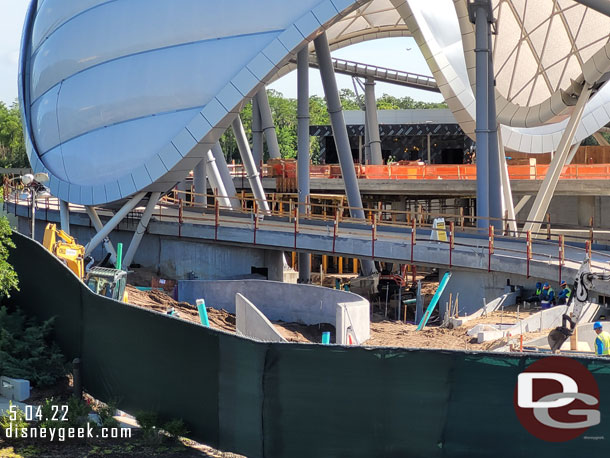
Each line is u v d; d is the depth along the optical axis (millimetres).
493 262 33938
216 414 14266
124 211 39312
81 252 27203
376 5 67250
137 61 39062
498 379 12062
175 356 15039
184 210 50719
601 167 62562
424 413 12406
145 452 14367
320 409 12922
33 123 45750
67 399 17406
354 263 59531
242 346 13633
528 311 30734
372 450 12680
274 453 13211
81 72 41438
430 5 49312
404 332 28203
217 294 32531
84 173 39875
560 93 48750
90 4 42062
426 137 93750
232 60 37031
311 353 12961
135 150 38375
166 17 38656
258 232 40719
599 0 34250
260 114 71875
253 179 56969
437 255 35719
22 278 20359
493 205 42969
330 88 49281
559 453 11836
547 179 46719
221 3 37594
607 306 29703
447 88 49438
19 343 18672
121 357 16469
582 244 38906
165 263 42781
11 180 63719
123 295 25250
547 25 56969
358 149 95750
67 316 18656
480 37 40781
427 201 76375
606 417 11625
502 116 53281
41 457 14039
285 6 36656
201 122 36625
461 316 33938
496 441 12062
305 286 30672
